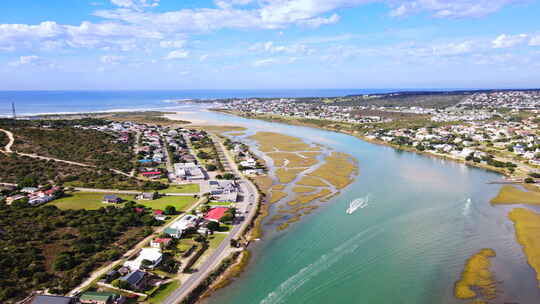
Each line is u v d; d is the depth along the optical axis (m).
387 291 73.94
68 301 64.50
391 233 102.69
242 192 140.25
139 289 71.00
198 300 70.00
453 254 90.12
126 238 93.69
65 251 84.12
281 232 102.88
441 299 71.31
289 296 71.69
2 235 89.31
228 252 88.81
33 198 116.31
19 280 71.88
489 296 72.12
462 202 130.12
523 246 94.38
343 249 92.38
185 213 114.06
